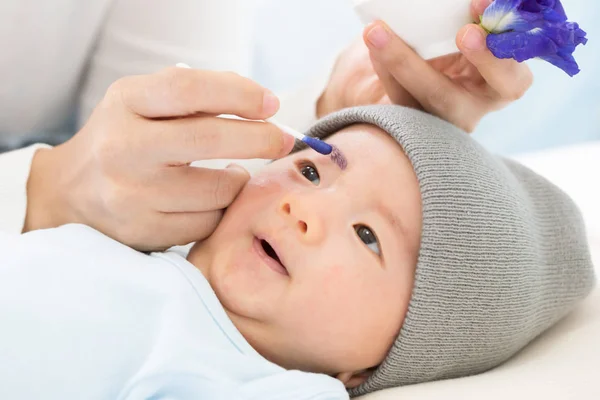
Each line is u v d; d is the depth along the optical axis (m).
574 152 1.47
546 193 0.96
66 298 0.69
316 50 1.63
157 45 1.17
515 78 0.80
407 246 0.78
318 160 0.83
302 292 0.74
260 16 1.60
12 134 1.22
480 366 0.83
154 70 1.18
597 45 1.69
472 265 0.77
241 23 1.24
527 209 0.88
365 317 0.75
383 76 0.90
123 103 0.72
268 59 1.63
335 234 0.76
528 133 1.77
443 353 0.79
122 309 0.70
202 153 0.71
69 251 0.73
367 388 0.80
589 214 1.19
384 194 0.79
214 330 0.72
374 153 0.81
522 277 0.81
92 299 0.69
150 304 0.71
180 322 0.69
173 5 1.16
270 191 0.81
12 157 0.92
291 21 1.61
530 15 0.71
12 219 0.87
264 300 0.75
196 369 0.65
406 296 0.77
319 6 1.61
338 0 1.60
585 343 0.82
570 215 0.95
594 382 0.71
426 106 0.89
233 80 0.70
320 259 0.75
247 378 0.70
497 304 0.79
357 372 0.81
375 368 0.80
